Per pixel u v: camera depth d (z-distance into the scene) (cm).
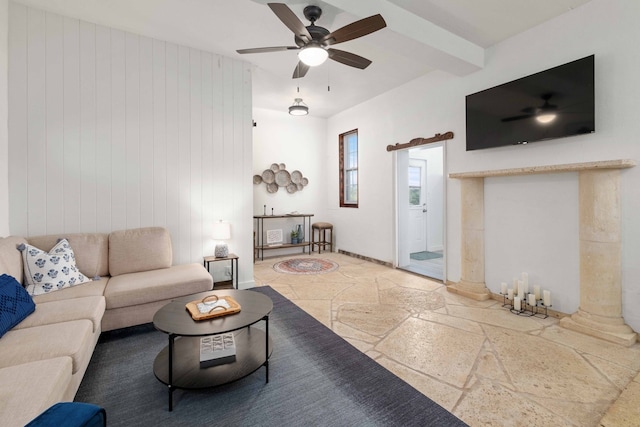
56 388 131
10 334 173
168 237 339
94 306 220
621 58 257
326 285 420
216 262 391
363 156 582
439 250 703
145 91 342
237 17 299
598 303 266
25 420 108
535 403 179
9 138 285
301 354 236
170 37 341
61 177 306
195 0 274
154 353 238
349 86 493
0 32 268
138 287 264
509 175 332
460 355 233
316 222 688
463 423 164
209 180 381
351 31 235
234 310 204
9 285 194
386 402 181
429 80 439
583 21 278
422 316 309
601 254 264
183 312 205
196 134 371
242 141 400
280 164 643
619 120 259
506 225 346
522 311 319
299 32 241
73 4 285
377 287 409
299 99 549
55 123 302
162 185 354
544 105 297
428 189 689
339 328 282
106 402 181
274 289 403
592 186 268
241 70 396
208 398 185
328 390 192
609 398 182
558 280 303
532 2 275
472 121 365
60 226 306
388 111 518
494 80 350
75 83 310
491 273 363
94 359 228
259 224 622
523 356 230
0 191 268
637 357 228
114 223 330
